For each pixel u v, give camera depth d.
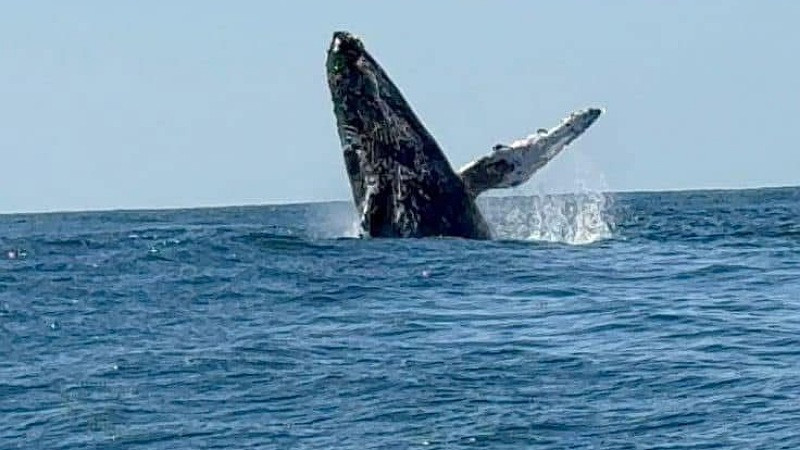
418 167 93.06
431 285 79.44
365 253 91.19
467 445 45.69
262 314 71.38
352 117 91.25
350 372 56.16
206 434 47.91
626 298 73.69
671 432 46.22
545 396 51.47
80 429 49.00
